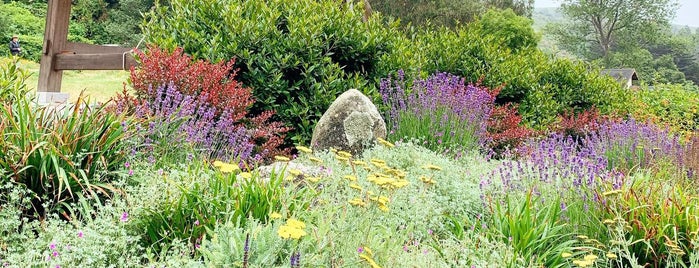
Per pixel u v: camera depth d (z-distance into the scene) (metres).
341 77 6.38
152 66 5.14
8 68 4.94
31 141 3.38
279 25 6.72
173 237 3.01
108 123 3.82
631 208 3.76
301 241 2.59
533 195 4.20
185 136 4.40
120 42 31.30
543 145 5.21
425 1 32.84
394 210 3.54
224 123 4.70
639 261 3.65
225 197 3.20
